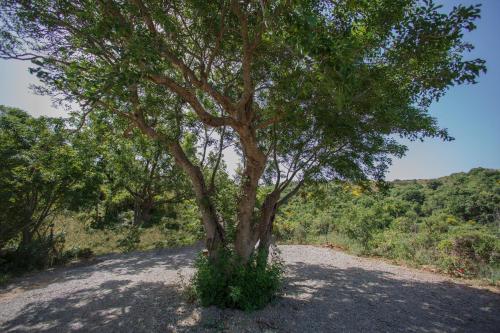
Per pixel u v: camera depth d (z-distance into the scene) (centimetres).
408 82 515
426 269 957
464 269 893
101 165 1501
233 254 587
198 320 512
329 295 678
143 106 629
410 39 430
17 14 496
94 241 1468
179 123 705
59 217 1730
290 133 692
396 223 1501
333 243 1405
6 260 993
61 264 1088
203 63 564
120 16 454
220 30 525
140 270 935
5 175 973
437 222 1457
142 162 1658
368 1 444
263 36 500
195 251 1278
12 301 657
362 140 675
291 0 330
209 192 673
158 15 455
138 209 1753
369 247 1227
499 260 902
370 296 682
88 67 512
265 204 680
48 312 581
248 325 494
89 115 741
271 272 585
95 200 1303
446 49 440
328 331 488
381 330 502
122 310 573
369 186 728
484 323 545
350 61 306
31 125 1087
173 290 687
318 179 737
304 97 526
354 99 491
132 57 370
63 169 1069
